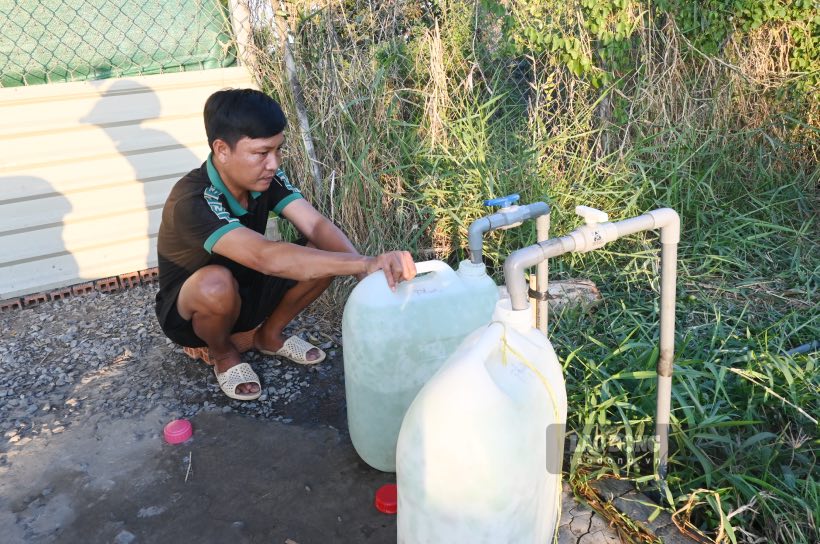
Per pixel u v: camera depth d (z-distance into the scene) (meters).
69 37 2.87
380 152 2.96
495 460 1.13
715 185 3.67
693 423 1.76
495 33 3.49
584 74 3.48
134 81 2.97
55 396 2.31
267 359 2.53
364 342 1.67
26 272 2.97
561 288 2.68
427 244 3.13
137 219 3.13
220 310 2.09
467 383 1.14
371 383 1.71
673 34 3.59
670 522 1.59
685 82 3.73
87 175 2.99
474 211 3.04
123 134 3.01
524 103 3.62
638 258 3.07
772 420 1.94
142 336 2.70
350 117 2.82
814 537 1.54
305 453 2.01
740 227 3.22
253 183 1.93
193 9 3.04
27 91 2.79
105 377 2.43
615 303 2.72
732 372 2.10
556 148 3.36
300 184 2.98
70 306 2.98
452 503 1.17
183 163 3.18
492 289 1.71
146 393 2.32
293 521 1.74
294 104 2.89
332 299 2.85
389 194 2.90
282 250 1.82
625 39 3.44
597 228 1.41
